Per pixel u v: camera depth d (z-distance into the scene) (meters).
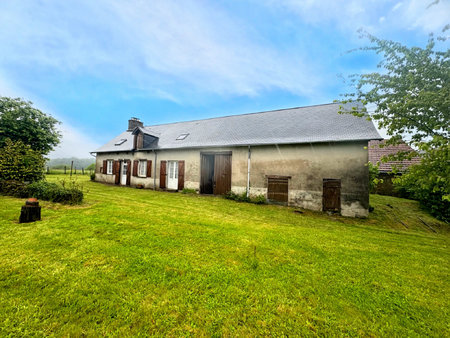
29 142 10.98
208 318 1.75
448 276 2.73
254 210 7.01
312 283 2.38
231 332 1.62
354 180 6.78
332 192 7.09
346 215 6.78
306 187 7.53
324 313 1.88
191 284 2.22
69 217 4.46
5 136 10.25
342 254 3.32
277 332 1.64
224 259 2.88
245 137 9.56
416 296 2.24
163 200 7.96
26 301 1.84
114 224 4.16
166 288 2.13
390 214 6.85
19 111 10.70
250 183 8.70
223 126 11.77
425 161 3.80
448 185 3.50
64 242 3.14
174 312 1.80
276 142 8.05
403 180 4.07
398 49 4.04
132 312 1.78
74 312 1.75
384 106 4.11
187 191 10.20
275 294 2.13
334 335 1.64
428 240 4.54
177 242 3.42
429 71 3.75
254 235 4.06
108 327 1.61
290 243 3.70
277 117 10.73
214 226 4.57
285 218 6.09
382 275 2.68
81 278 2.24
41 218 4.30
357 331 1.69
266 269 2.66
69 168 26.14
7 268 2.36
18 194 6.29
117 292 2.03
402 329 1.75
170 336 1.55
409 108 3.79
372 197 9.19
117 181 13.35
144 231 3.86
